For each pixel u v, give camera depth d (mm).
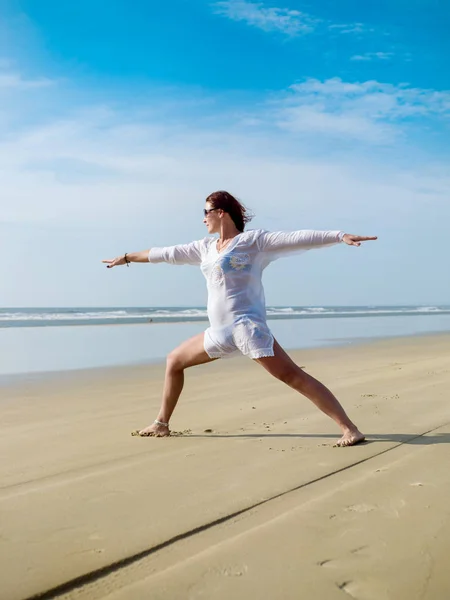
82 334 18156
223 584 2070
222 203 4387
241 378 8102
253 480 3273
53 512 2805
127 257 4801
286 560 2240
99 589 2066
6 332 18938
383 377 7695
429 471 3357
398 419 4867
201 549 2383
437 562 2211
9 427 4973
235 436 4434
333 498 2916
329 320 28984
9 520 2705
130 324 24578
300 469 3475
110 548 2379
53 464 3701
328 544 2377
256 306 4309
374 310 58188
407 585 2047
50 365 10055
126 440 4402
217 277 4301
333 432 4480
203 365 9680
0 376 8602
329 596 1981
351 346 13977
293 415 5223
